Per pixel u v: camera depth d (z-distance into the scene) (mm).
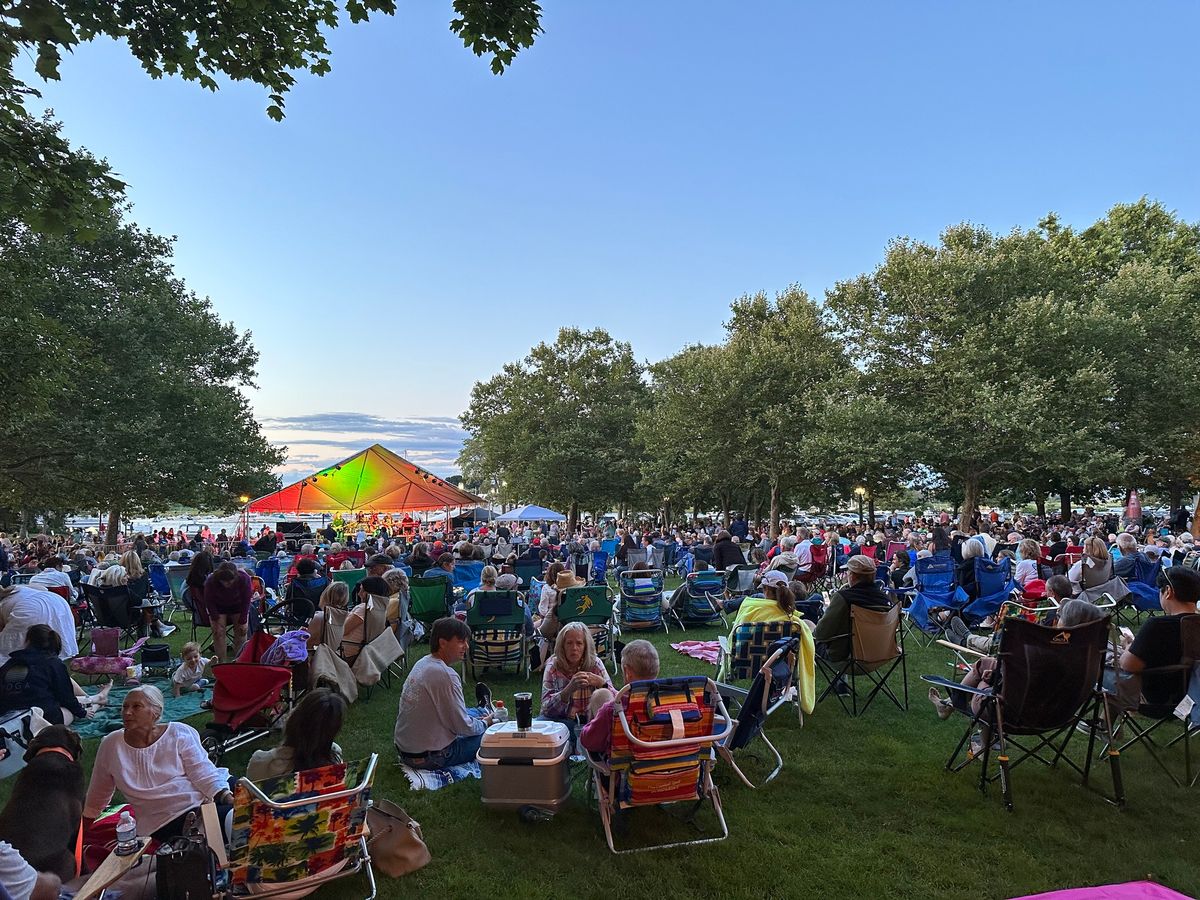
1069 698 4293
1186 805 4414
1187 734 4730
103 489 24625
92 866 3381
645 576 10617
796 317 32875
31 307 13109
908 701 6500
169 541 25266
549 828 4207
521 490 44562
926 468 27922
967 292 25688
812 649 5906
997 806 4426
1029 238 27156
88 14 5973
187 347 27844
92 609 9281
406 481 17422
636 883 3611
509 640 7707
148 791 3398
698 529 29953
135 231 26812
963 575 8844
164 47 6328
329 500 17422
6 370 12203
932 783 4762
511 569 12484
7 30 5527
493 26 6191
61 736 3104
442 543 17766
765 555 13492
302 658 6074
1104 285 27125
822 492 35688
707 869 3727
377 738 5844
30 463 23688
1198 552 12102
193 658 7488
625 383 45625
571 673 5012
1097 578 8547
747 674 6039
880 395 27547
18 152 6090
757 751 5367
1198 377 24375
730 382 31016
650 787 3879
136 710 3428
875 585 6227
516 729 4355
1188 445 24766
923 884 3578
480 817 4348
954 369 25031
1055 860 3787
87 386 23250
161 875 2973
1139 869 3695
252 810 3068
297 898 3238
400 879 3668
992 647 6617
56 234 6363
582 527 26781
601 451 41531
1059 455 22234
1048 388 23312
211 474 26422
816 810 4398
